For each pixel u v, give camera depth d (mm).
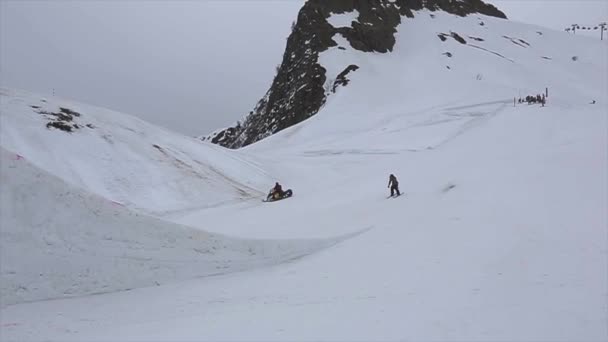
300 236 14891
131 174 26344
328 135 51000
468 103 55125
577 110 31547
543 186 14875
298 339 6086
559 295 7488
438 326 6328
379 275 9602
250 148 52062
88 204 10398
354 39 77938
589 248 9859
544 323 6332
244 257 11797
